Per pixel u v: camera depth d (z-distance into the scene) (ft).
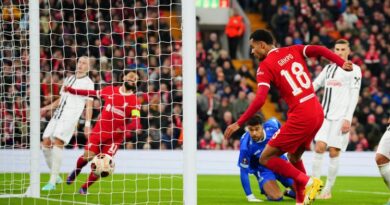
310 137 90.22
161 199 116.67
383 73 270.26
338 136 122.52
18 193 124.88
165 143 229.66
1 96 149.07
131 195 123.44
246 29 302.45
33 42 119.44
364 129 245.24
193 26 92.22
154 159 211.82
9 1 144.77
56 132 133.39
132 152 225.56
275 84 89.76
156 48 244.01
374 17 294.46
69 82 135.95
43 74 219.41
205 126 244.63
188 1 91.91
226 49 305.53
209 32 306.96
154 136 227.61
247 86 260.83
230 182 159.12
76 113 134.51
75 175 128.47
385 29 292.61
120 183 150.10
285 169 91.30
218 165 205.46
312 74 264.52
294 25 285.43
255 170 115.44
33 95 118.93
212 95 249.34
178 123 229.45
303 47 90.48
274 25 287.28
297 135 88.94
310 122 88.58
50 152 136.05
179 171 187.52
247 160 112.16
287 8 289.33
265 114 271.28
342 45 119.34
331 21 293.23
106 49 234.79
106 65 229.86
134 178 164.96
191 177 93.04
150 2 251.39
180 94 234.38
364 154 231.91
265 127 110.11
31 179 119.55
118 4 242.99
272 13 300.81
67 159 208.33
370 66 275.18
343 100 122.62
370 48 278.46
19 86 155.63
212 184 153.38
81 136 215.92
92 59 217.97
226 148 240.12
